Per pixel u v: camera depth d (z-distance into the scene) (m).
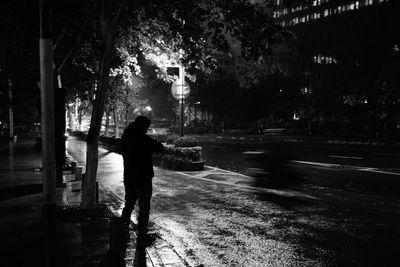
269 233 7.84
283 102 52.91
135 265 5.73
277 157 23.31
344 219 8.88
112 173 17.86
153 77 40.97
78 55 19.00
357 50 42.81
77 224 7.84
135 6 10.77
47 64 7.36
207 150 29.64
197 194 12.05
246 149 29.94
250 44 9.35
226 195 11.85
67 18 13.94
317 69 53.94
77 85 26.36
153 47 16.03
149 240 7.03
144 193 7.11
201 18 9.84
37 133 59.19
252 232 7.93
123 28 13.59
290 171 17.20
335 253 6.61
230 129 60.19
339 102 44.16
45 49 7.33
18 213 8.80
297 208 10.02
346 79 42.59
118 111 43.06
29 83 35.91
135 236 7.26
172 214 9.52
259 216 9.23
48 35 7.33
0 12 13.70
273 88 55.38
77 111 79.19
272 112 55.28
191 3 9.70
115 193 12.82
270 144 35.75
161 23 13.47
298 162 20.50
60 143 13.12
